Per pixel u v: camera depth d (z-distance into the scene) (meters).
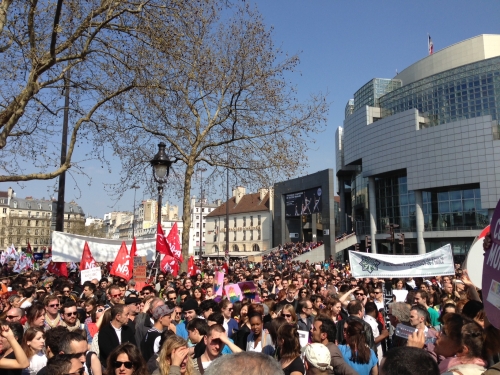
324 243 58.44
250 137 18.67
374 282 14.16
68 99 13.97
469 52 64.69
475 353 3.71
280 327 5.15
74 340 4.57
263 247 89.06
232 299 11.01
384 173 64.31
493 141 53.47
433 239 60.16
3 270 20.39
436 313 8.55
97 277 13.55
